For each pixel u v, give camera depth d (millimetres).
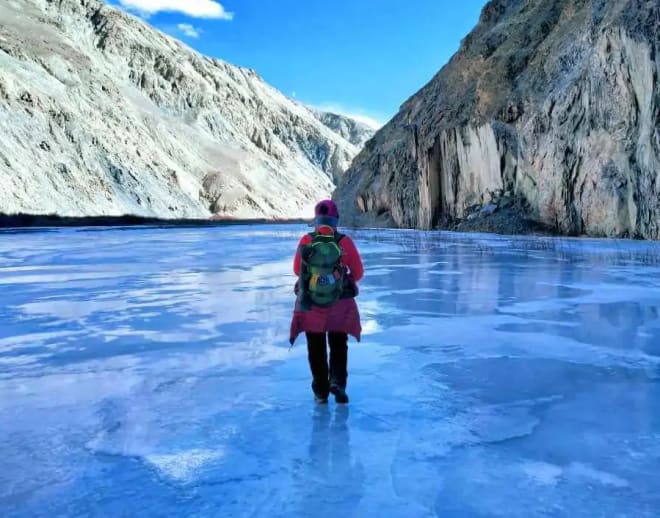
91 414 3492
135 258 16125
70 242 26469
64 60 92062
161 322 6387
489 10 46000
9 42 87062
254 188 118750
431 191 38906
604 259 14555
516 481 2578
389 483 2568
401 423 3320
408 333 5750
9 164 64062
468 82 40625
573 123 26328
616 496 2436
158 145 106875
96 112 87812
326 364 3736
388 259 14914
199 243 25375
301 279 3744
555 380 4152
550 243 21188
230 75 173375
